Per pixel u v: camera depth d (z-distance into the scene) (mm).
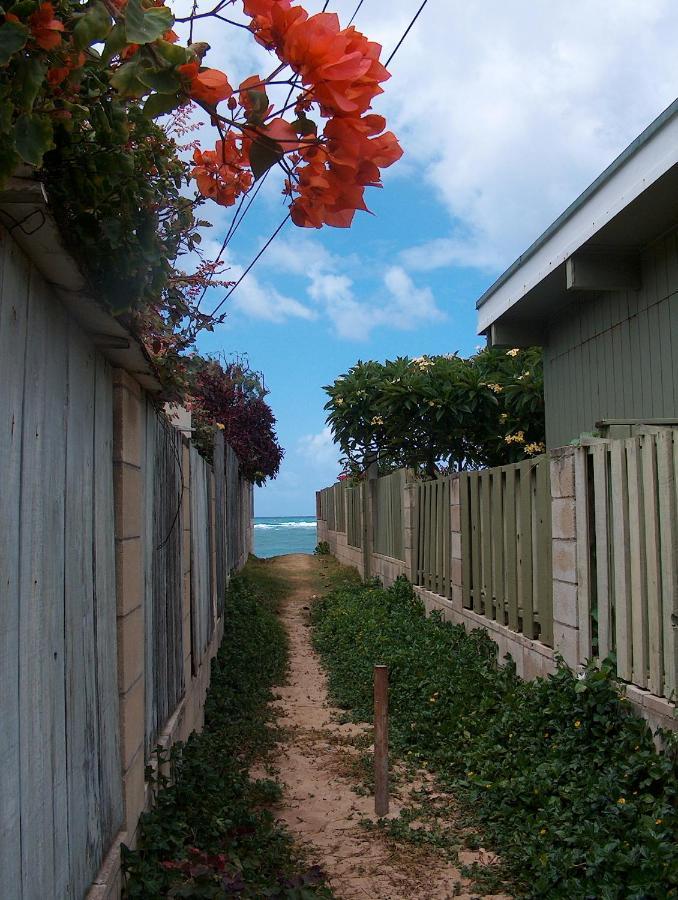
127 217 2717
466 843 4863
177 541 6078
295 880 4055
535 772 5133
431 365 14891
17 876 2252
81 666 3055
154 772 4551
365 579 17875
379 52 1668
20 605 2357
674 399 7062
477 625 9117
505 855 4570
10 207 2135
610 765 4883
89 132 2479
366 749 6832
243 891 3736
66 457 2914
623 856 3861
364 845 4957
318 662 10852
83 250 2680
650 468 4953
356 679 8992
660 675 4844
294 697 8922
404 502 13727
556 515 6438
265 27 1675
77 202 2508
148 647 4602
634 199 6434
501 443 14234
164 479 5426
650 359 7496
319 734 7395
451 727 6652
